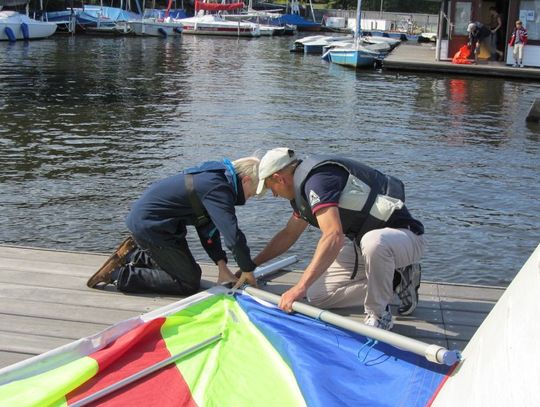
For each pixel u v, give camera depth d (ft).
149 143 38.34
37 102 51.96
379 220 11.64
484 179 32.14
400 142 40.55
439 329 12.57
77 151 35.88
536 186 31.19
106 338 11.07
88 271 14.87
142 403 9.58
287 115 48.93
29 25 116.98
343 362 10.46
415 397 9.63
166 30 140.87
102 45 112.27
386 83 69.67
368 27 182.91
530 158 37.09
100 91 59.16
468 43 78.33
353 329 10.93
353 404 9.48
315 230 24.06
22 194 27.81
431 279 20.67
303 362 10.30
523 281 7.66
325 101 56.44
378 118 48.67
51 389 9.58
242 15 159.02
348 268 12.69
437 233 24.43
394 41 116.98
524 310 7.24
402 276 12.24
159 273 13.62
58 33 133.59
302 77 74.38
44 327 12.15
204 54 101.45
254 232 23.72
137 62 86.79
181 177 12.73
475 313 13.33
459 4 78.69
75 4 165.78
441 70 77.15
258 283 14.53
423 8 229.25
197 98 56.59
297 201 11.48
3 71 72.38
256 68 83.25
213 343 11.18
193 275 13.47
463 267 21.63
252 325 11.63
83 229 24.00
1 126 42.16
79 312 12.80
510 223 25.79
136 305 13.23
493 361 7.52
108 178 30.63
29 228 23.93
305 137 41.39
